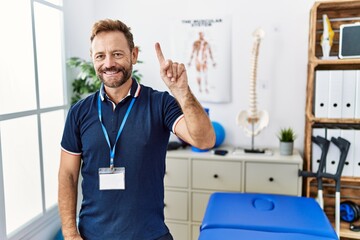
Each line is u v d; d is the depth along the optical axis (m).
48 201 2.42
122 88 1.36
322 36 2.38
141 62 2.76
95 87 2.59
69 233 1.42
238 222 1.60
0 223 1.85
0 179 1.85
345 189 2.55
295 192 2.35
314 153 2.41
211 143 1.29
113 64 1.27
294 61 2.62
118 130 1.33
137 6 2.87
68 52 2.64
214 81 2.78
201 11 2.74
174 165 2.51
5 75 1.98
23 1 2.11
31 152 2.21
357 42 2.22
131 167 1.30
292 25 2.58
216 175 2.44
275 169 2.35
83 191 1.41
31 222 2.16
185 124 1.29
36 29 2.26
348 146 2.15
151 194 1.34
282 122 2.70
